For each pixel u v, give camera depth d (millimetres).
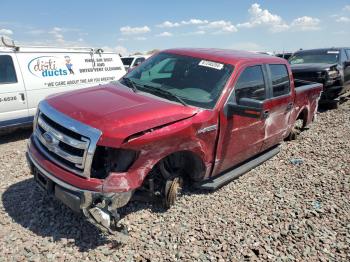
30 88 8109
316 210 4695
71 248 3531
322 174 5996
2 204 4340
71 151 3555
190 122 4043
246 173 5887
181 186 4461
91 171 3520
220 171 4973
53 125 3783
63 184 3525
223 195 4941
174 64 5059
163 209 4363
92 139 3387
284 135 6699
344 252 3836
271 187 5375
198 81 4699
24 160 6184
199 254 3596
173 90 4594
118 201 3465
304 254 3748
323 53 13266
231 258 3576
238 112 4531
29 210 4188
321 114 11500
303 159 6699
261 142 5672
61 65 8914
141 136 3521
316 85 8016
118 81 5148
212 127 4352
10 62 7844
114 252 3516
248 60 5184
